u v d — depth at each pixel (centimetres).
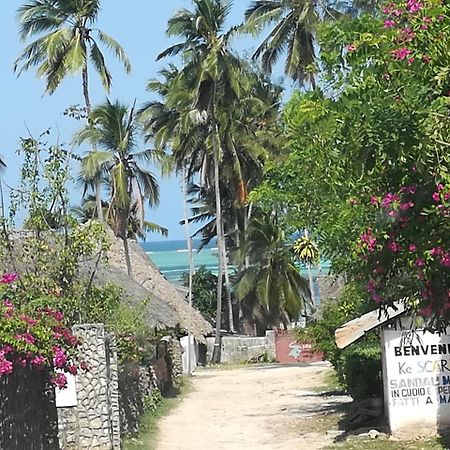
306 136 1435
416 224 841
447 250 812
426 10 810
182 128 4512
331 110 934
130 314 2131
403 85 798
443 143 770
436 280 862
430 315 951
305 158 1510
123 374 1934
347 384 2256
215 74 4241
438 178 787
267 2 4162
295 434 1958
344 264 1562
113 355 1742
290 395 2978
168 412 2561
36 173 1953
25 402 1202
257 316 5828
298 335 2903
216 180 4644
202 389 3478
